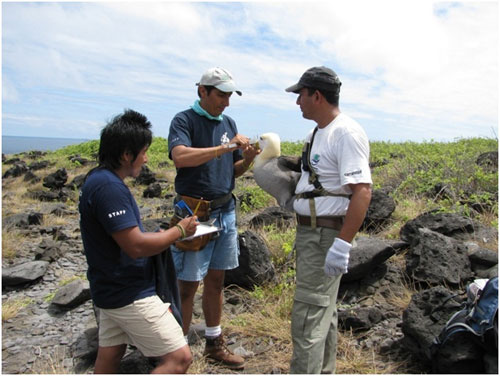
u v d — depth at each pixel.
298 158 2.96
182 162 2.92
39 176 14.23
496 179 6.42
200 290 4.66
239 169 3.32
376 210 5.73
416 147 11.93
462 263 4.09
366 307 3.87
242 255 4.53
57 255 6.08
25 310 4.56
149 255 2.27
